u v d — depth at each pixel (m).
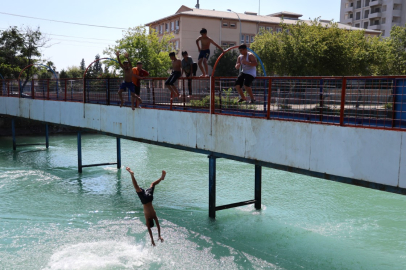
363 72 25.48
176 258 9.20
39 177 17.72
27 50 36.06
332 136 7.49
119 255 9.36
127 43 37.34
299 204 13.75
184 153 24.84
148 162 21.67
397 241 10.38
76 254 9.39
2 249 9.70
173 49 43.28
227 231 10.98
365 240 10.44
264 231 10.99
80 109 16.75
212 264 8.91
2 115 26.17
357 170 7.10
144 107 13.07
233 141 9.77
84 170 19.34
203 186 16.22
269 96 8.78
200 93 11.38
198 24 45.53
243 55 9.30
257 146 9.11
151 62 37.34
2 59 34.62
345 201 14.20
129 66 13.04
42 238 10.42
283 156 8.52
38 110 20.75
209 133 10.47
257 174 12.88
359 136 7.03
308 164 8.00
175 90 11.88
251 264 8.92
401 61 32.44
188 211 12.78
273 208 13.23
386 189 6.69
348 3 75.81
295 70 24.69
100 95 15.70
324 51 23.19
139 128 13.20
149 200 8.48
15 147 25.67
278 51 26.02
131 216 12.30
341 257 9.34
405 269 8.70
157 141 12.41
